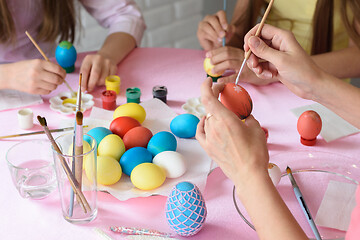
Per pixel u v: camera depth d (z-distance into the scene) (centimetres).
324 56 152
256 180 72
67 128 114
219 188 96
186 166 98
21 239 82
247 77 138
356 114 88
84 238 83
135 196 92
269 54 88
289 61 87
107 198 93
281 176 99
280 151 109
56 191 95
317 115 110
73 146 82
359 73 152
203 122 84
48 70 128
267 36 94
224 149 76
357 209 74
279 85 141
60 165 81
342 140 114
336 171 101
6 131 115
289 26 178
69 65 145
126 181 97
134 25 173
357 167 102
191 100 131
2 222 86
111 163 93
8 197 92
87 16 253
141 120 117
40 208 90
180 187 83
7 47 161
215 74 142
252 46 88
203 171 100
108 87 134
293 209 90
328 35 163
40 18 168
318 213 88
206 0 302
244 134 76
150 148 102
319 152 107
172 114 123
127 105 117
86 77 138
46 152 98
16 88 129
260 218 70
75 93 133
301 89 92
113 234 84
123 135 109
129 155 97
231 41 175
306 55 88
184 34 303
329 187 96
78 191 83
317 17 158
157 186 93
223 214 89
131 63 155
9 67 129
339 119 122
